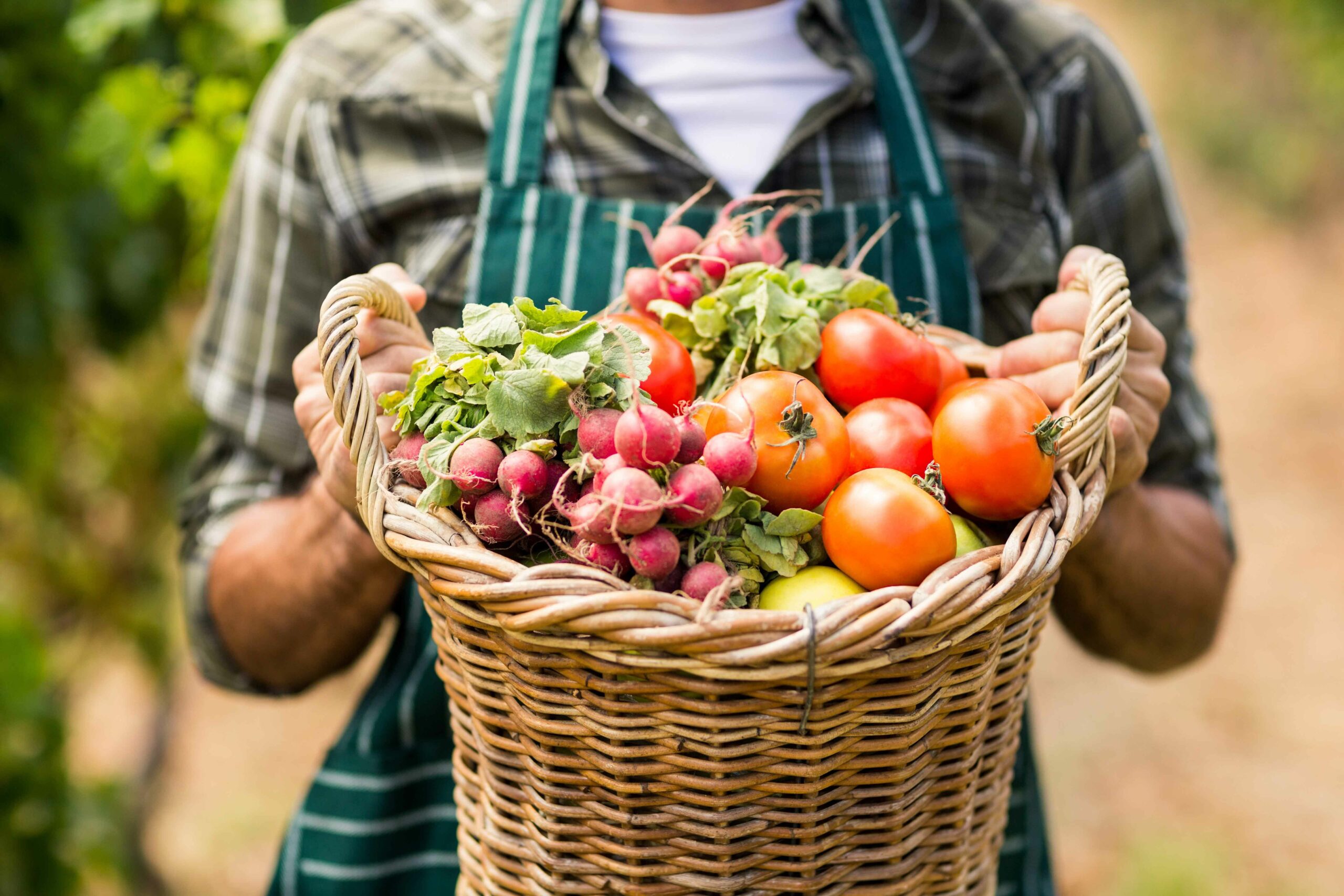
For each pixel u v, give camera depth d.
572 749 0.85
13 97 1.88
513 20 1.25
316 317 1.29
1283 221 6.80
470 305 0.90
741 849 0.85
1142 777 3.49
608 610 0.76
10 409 2.12
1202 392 1.37
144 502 2.53
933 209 1.19
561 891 0.90
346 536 1.12
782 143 1.21
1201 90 7.77
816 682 0.77
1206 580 1.28
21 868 1.99
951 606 0.78
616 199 1.20
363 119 1.24
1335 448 5.06
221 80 1.76
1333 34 6.26
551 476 0.85
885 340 0.98
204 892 3.15
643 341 0.93
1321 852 3.20
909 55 1.24
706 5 1.22
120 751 3.61
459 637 0.86
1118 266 0.94
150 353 2.47
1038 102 1.24
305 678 1.31
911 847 0.89
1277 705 3.76
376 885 1.22
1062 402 0.97
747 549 0.87
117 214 2.06
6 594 2.46
